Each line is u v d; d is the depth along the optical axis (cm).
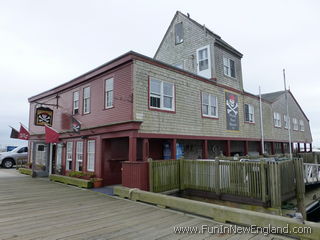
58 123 1373
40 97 1583
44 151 1403
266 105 1875
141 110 882
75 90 1245
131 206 619
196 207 520
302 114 2564
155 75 964
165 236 390
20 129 1510
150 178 766
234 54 1559
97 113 1053
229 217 460
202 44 1436
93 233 404
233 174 721
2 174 1476
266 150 1855
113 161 1042
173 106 1031
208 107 1257
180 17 1617
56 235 393
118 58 932
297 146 2422
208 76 1370
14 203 659
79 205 634
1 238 377
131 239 376
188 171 855
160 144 1145
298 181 771
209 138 1219
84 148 1125
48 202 673
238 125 1481
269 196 645
